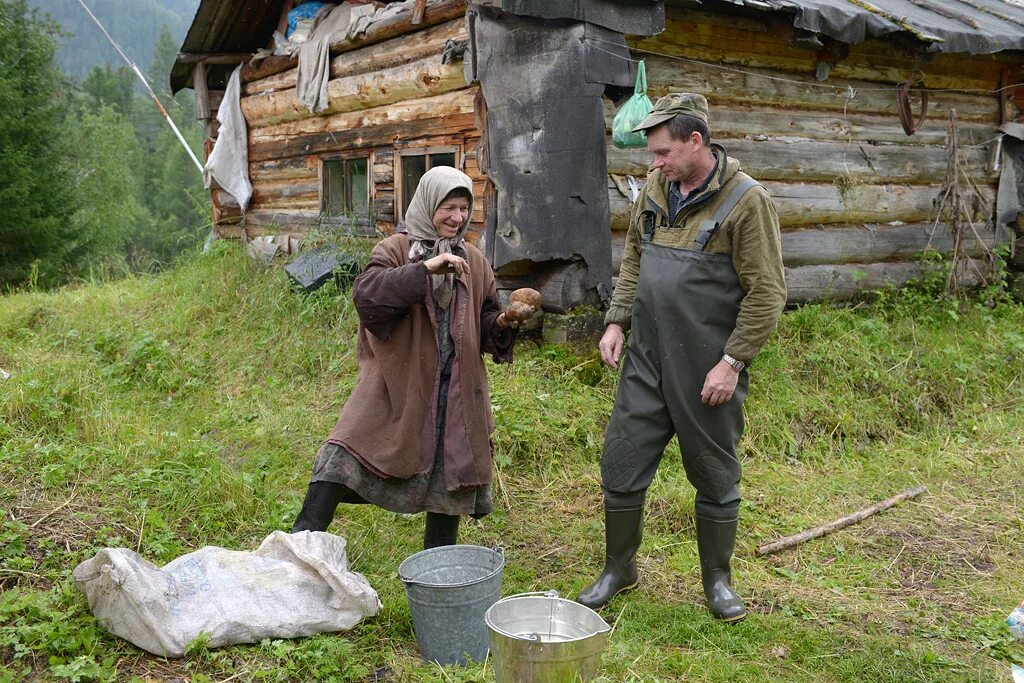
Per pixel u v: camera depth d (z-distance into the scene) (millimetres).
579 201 5609
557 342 5820
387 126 7488
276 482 4504
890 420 5848
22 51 23062
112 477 4254
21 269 21609
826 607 3670
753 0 5797
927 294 7508
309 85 8148
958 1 8266
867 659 3209
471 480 3248
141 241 47344
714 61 6457
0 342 6840
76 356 6555
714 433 3373
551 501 4566
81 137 37438
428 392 3260
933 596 3832
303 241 7902
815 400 5871
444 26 6680
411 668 2945
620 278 3674
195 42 9320
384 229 7625
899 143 7688
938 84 7875
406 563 3023
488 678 2854
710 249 3264
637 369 3449
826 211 7230
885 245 7617
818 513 4648
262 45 9477
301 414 5504
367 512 4176
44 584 3275
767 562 4113
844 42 6641
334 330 6660
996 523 4594
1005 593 3854
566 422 5137
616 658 3086
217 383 6242
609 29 5535
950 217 8047
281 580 3043
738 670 3092
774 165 6879
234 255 8859
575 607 2770
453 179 3279
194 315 7484
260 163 9555
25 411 4820
